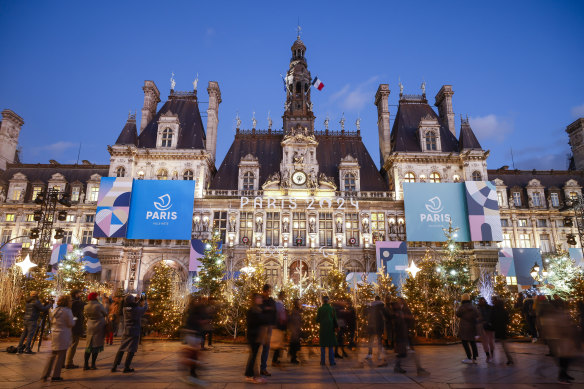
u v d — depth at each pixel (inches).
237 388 405.7
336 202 1786.4
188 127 2014.0
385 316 673.0
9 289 893.2
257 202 1774.1
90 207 1895.9
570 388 405.7
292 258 1716.3
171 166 1860.2
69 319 447.5
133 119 1932.8
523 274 1723.7
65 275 1384.1
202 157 1866.4
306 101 2165.4
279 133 2158.0
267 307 458.0
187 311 449.7
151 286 978.7
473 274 1674.5
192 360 412.5
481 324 586.9
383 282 981.8
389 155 1966.0
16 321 852.6
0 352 641.6
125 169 1833.2
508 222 1914.4
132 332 491.8
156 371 494.3
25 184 1962.4
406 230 1729.8
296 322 584.4
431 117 1994.3
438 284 978.7
